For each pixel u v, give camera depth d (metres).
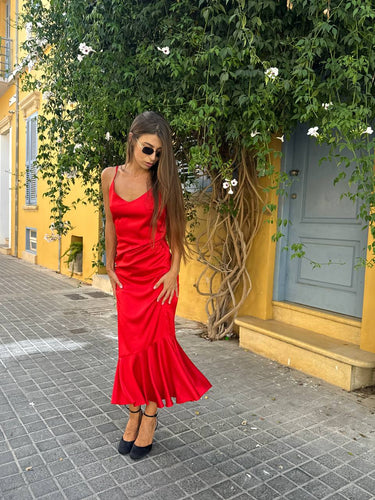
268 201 3.98
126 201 2.02
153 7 3.17
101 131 3.73
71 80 4.15
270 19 2.96
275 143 3.91
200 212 4.79
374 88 2.84
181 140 3.93
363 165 2.64
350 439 2.45
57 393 3.01
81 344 4.16
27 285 7.53
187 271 5.17
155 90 3.41
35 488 1.95
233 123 3.11
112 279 2.24
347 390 3.12
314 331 3.74
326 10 2.47
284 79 2.93
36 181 10.45
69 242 8.50
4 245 13.81
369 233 3.24
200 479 2.04
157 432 2.50
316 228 3.81
